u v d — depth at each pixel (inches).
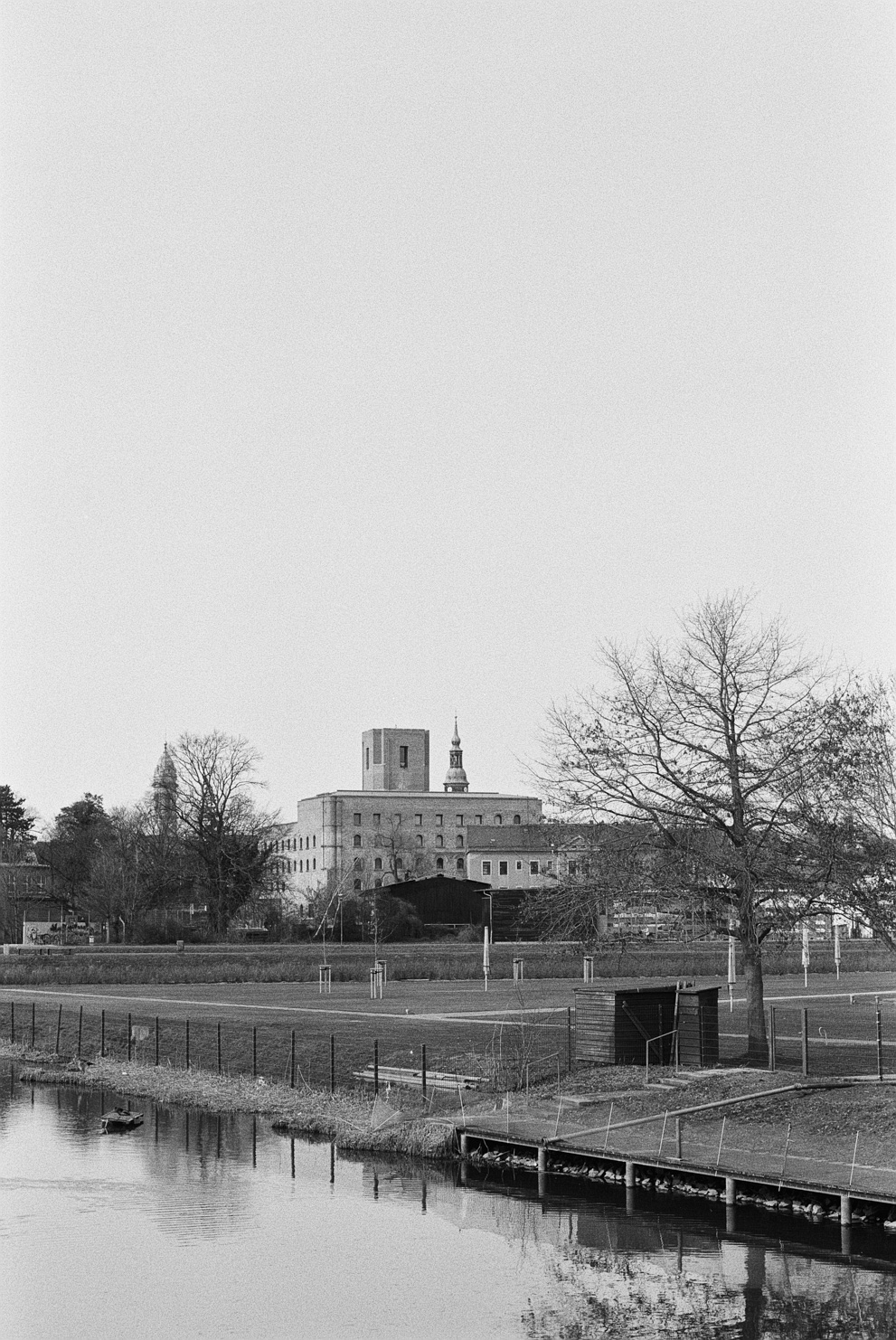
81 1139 1946.4
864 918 1820.9
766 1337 1171.3
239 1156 1828.2
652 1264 1353.3
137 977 4023.1
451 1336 1185.4
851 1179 1438.2
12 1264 1376.7
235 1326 1216.8
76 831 6830.7
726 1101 1772.9
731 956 3334.2
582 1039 2095.2
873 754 1797.5
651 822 1925.4
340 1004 3132.4
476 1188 1641.2
